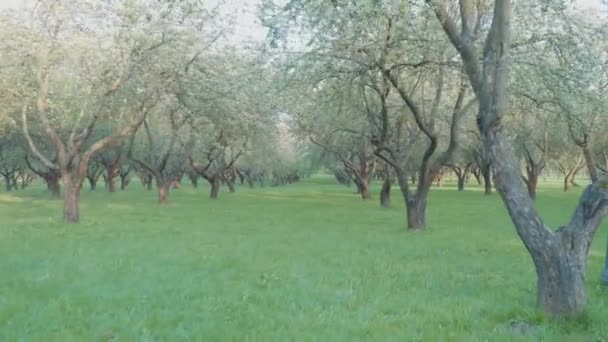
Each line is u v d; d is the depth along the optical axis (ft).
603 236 59.93
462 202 122.31
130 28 70.13
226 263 41.45
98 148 75.87
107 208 98.22
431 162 70.90
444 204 115.85
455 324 25.58
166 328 25.08
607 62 65.98
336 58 58.49
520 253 47.62
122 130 77.71
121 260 42.22
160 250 47.78
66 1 70.38
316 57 59.00
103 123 114.62
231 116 95.71
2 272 37.17
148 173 184.44
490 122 26.21
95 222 72.33
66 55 72.69
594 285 33.76
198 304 29.12
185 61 76.59
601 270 39.11
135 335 23.95
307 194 158.51
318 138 119.85
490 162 26.61
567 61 57.52
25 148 132.67
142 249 48.21
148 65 74.23
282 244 52.49
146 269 38.73
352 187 217.77
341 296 31.04
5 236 56.65
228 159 168.35
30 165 146.41
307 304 29.17
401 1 29.73
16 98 80.07
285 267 39.96
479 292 32.07
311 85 63.98
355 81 64.03
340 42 55.52
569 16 57.62
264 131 117.50
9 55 73.31
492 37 26.37
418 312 27.76
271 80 68.03
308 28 47.67
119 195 145.28
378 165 148.36
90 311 27.73
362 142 120.37
